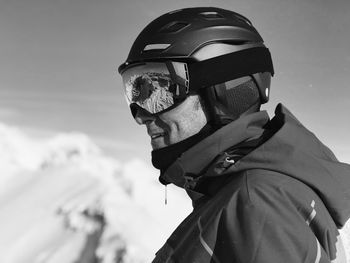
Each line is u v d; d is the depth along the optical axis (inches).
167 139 49.5
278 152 42.0
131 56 51.2
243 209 39.7
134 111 52.6
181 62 48.8
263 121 47.6
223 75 48.2
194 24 49.5
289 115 46.3
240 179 42.1
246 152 45.1
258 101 50.4
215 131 47.6
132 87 50.9
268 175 41.3
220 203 42.0
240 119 46.6
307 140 43.5
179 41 48.9
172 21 50.5
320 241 40.1
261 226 38.6
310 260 38.2
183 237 45.2
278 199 39.8
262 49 50.6
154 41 49.9
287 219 38.9
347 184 42.5
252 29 51.2
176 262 42.8
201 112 48.8
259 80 49.8
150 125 50.4
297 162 41.5
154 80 49.5
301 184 41.1
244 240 38.7
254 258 38.0
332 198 41.3
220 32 49.1
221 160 45.4
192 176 47.6
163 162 49.8
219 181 45.4
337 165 42.9
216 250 40.3
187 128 48.8
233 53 48.9
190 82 48.4
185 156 47.5
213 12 51.0
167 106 49.0
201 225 42.6
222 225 40.3
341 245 41.8
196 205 48.7
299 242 38.3
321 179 41.4
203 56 48.5
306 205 39.9
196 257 41.1
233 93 48.6
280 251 37.9
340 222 41.9
